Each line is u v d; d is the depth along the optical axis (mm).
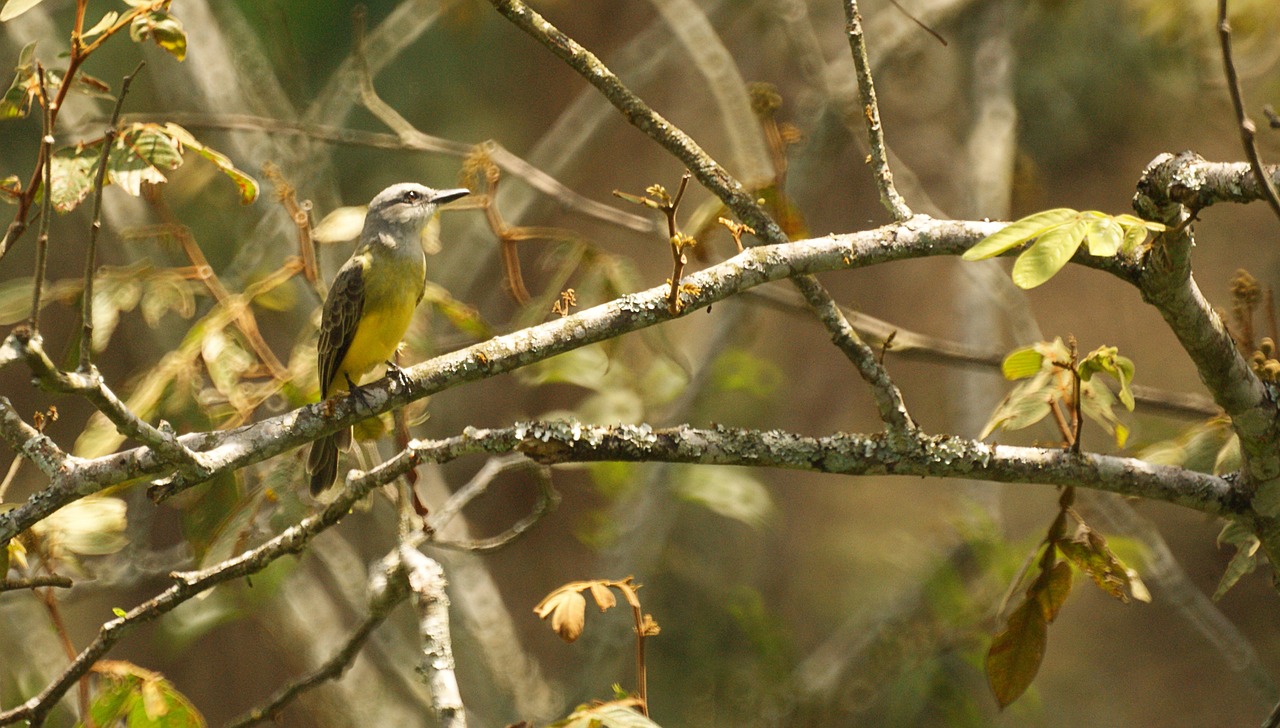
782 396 17781
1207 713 16109
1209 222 17547
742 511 12992
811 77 13156
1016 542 13930
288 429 5723
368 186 17469
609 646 12578
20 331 4688
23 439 5469
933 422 18266
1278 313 16609
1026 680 6566
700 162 6070
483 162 9234
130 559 10320
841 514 18047
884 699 12836
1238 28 12438
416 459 5980
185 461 5398
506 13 6043
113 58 14625
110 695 6609
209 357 8148
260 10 14766
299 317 11117
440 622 5977
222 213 13141
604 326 5754
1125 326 17766
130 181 6348
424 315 9227
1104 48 16391
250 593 10953
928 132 18016
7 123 15383
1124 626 17406
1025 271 4227
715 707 13625
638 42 15500
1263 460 5887
